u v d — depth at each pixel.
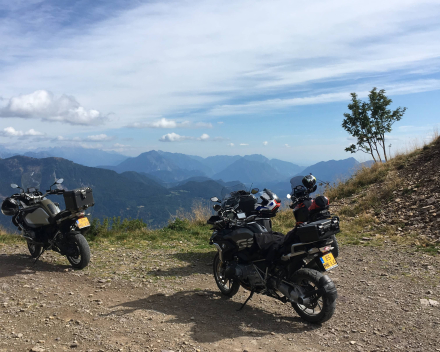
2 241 9.51
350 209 11.91
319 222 4.24
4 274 6.34
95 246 8.89
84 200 6.77
